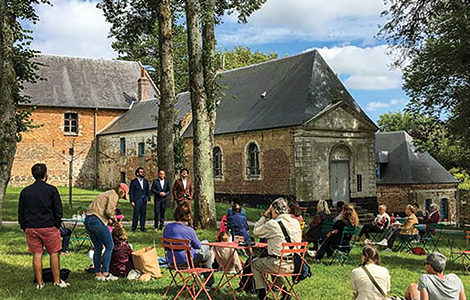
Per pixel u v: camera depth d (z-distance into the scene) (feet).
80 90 138.92
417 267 35.58
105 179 135.54
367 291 18.42
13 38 52.34
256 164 91.25
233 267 27.89
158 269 28.25
